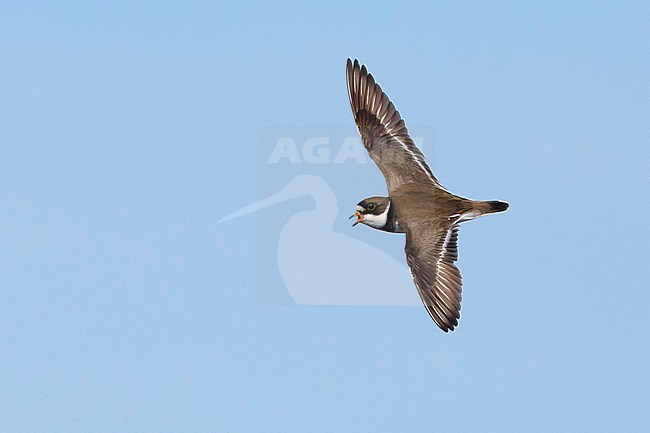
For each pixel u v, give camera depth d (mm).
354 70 17203
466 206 16453
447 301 15711
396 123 17141
